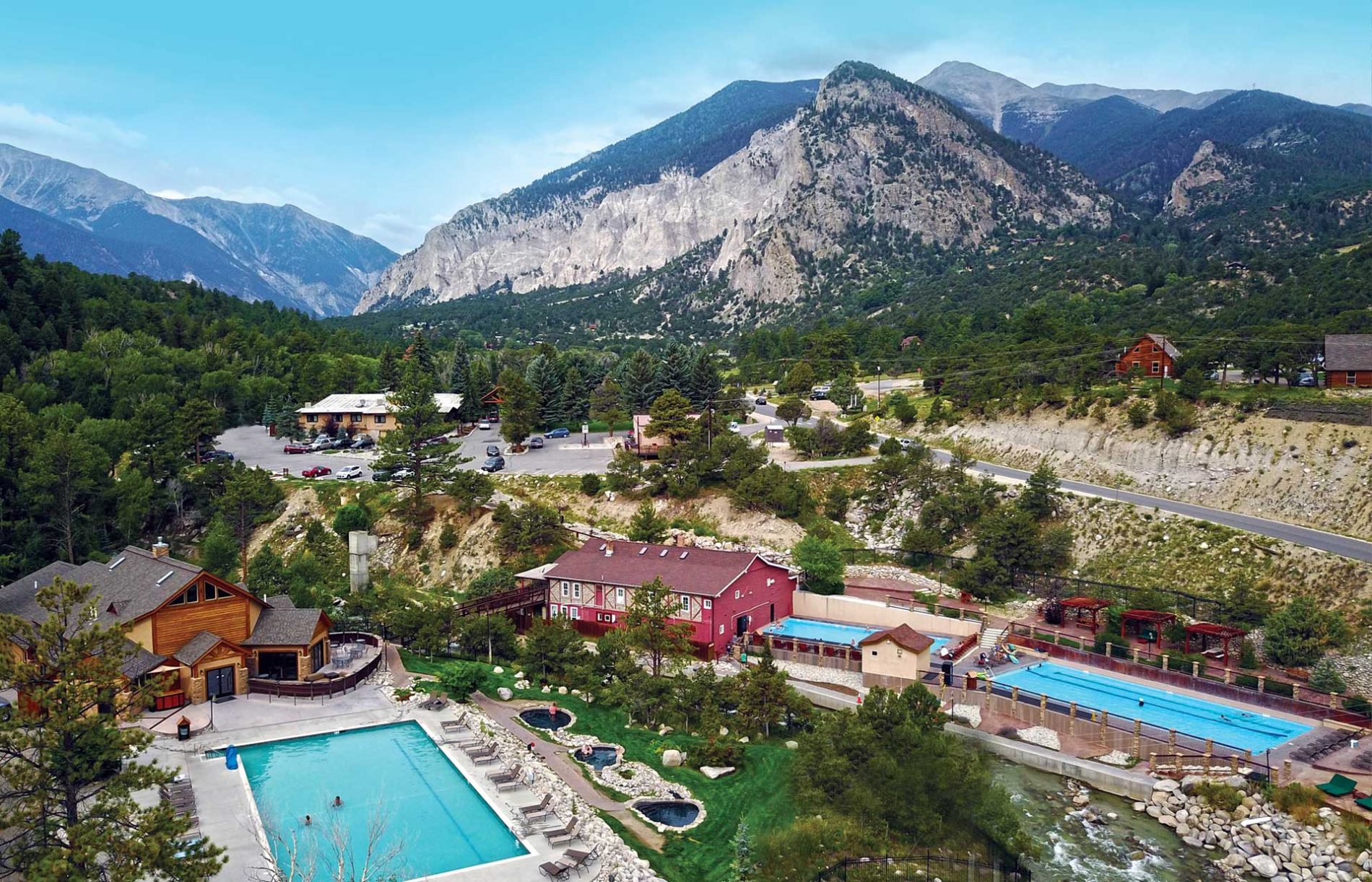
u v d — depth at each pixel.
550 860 42.16
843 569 91.19
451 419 171.00
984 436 124.94
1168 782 54.06
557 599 85.00
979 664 73.00
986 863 45.53
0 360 151.75
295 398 189.12
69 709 36.34
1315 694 63.69
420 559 106.00
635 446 135.12
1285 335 131.38
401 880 39.97
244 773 50.38
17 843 36.66
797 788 50.88
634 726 61.47
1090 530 93.81
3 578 89.06
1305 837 47.75
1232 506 93.38
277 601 69.62
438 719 59.34
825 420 129.38
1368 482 86.38
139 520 109.44
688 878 42.38
